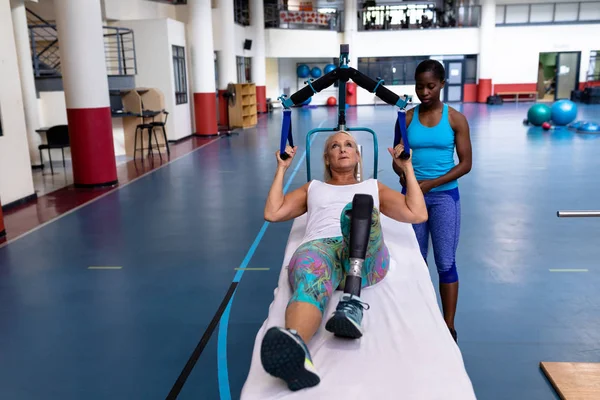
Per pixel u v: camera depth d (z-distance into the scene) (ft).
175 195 21.61
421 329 6.11
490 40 70.79
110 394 8.04
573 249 13.87
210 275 12.77
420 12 75.31
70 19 22.24
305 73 74.28
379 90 8.09
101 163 23.49
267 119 56.65
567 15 71.41
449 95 74.84
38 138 29.27
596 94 65.05
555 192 20.29
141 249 14.88
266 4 68.80
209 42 41.27
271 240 15.35
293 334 4.82
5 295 11.94
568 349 8.95
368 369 5.38
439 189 8.70
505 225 16.16
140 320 10.47
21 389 8.25
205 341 9.56
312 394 5.04
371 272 7.08
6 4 19.97
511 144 33.76
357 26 74.28
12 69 20.34
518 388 7.93
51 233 16.71
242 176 25.26
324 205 8.04
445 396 4.96
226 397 7.86
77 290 12.10
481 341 9.29
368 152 31.58
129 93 32.91
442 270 8.89
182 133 40.57
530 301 10.82
